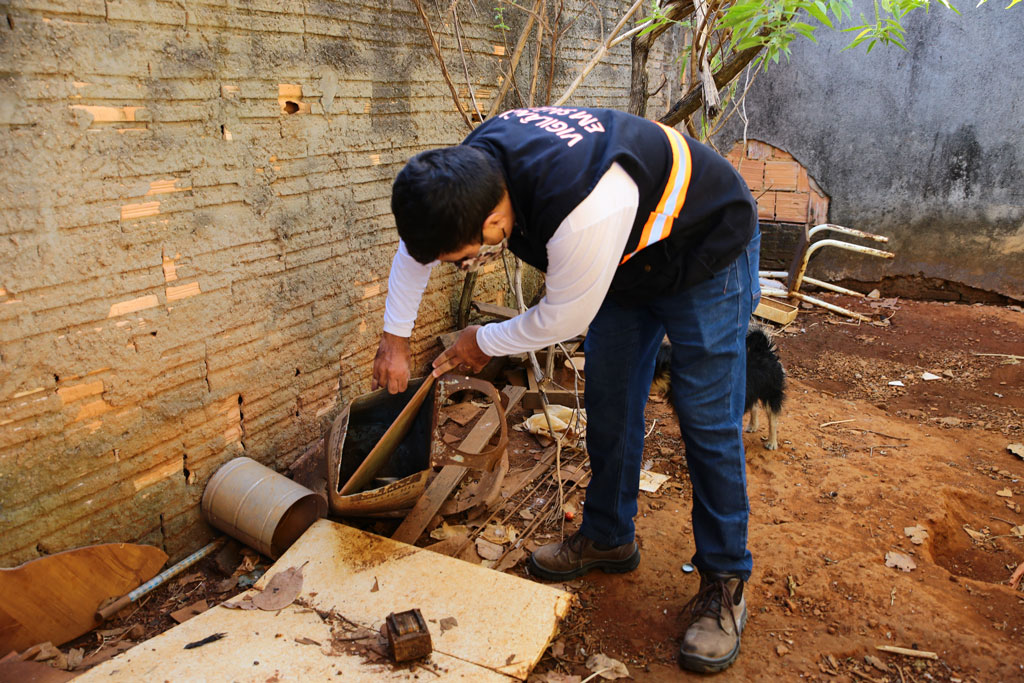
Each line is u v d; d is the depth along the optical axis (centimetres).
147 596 252
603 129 190
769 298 626
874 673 235
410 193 169
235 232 264
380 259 345
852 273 710
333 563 247
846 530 309
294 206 289
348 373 336
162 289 241
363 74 315
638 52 431
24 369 207
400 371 244
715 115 361
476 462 272
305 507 275
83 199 214
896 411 458
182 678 200
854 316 635
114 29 214
